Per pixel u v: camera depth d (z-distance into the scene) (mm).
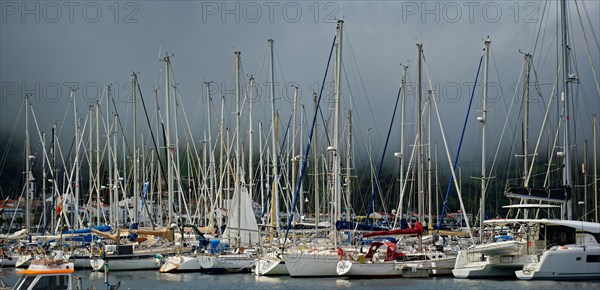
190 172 93188
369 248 54156
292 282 50344
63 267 34812
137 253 60969
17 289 33969
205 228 75062
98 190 82938
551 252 46500
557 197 50000
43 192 79188
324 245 58125
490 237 59938
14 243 70688
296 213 82062
